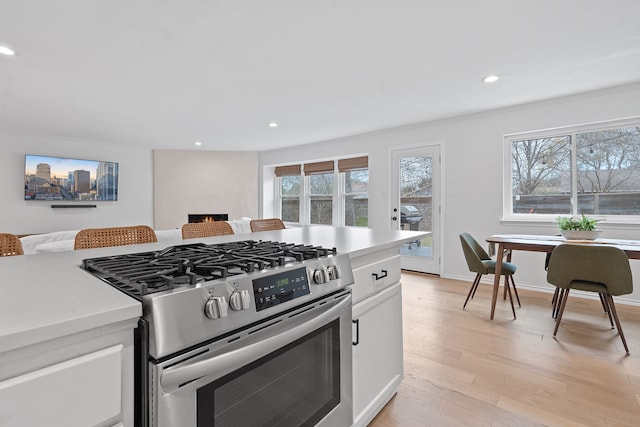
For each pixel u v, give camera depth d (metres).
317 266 1.05
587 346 2.27
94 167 5.65
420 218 4.59
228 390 0.78
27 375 0.50
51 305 0.60
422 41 2.27
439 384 1.83
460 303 3.23
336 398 1.16
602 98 3.24
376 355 1.48
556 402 1.66
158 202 6.32
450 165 4.26
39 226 5.16
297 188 6.51
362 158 5.34
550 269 2.41
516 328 2.59
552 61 2.59
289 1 1.82
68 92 3.19
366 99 3.50
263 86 3.09
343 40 2.25
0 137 4.85
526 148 3.80
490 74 2.84
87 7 1.84
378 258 1.52
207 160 6.60
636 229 3.13
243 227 4.35
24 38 2.17
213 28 2.09
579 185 3.49
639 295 3.13
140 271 0.88
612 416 1.55
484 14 1.95
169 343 0.63
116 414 0.61
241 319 0.78
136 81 2.93
